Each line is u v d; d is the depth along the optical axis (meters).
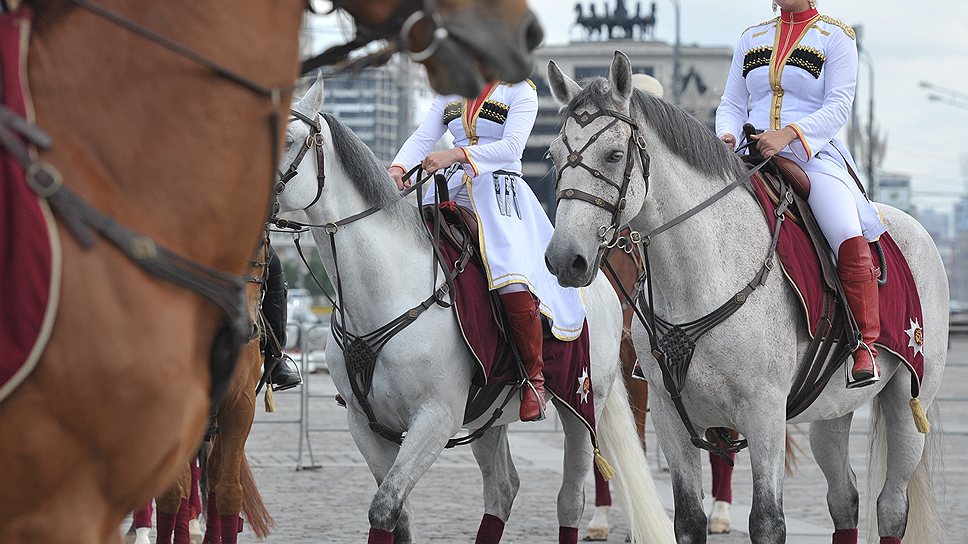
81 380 4.50
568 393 12.44
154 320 4.63
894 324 11.63
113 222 4.60
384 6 4.88
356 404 11.52
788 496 19.33
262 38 4.92
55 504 4.60
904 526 12.33
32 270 4.43
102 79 4.72
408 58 5.07
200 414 4.87
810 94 11.79
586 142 9.96
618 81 10.09
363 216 11.09
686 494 10.76
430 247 11.42
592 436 12.68
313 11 5.16
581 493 13.16
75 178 4.59
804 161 11.49
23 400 4.47
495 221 11.90
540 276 12.18
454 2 4.83
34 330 4.43
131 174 4.71
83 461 4.60
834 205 11.26
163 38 4.77
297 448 25.92
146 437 4.63
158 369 4.61
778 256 10.76
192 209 4.78
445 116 12.84
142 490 4.75
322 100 11.05
